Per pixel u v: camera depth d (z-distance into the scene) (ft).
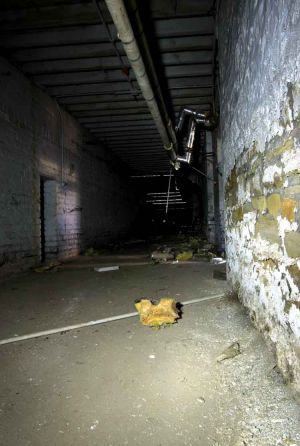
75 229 23.65
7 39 14.39
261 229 6.02
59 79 17.53
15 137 15.35
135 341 6.58
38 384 5.06
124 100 20.89
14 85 15.42
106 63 16.28
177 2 13.08
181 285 11.37
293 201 4.33
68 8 12.97
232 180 9.22
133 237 43.50
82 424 4.09
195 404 4.42
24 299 10.22
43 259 19.65
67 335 7.04
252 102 6.44
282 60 4.51
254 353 5.61
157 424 4.05
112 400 4.58
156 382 5.02
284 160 4.61
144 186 54.24
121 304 9.25
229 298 8.93
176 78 18.71
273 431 3.77
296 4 3.94
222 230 19.19
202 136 27.43
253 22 6.18
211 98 20.54
